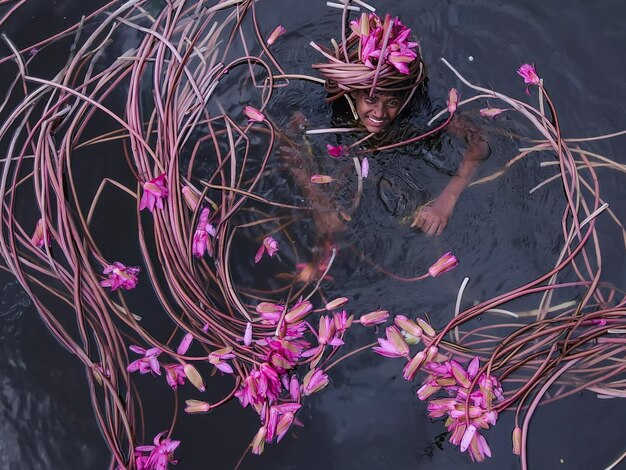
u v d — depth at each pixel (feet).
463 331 7.23
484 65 8.73
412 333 6.90
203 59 8.52
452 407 6.64
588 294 7.18
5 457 6.88
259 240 7.57
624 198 7.98
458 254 7.48
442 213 7.52
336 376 7.04
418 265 7.43
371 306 7.30
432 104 8.26
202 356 7.18
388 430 6.82
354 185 7.68
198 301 7.30
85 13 9.37
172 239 7.38
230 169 8.07
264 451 6.79
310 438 6.83
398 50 7.32
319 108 8.23
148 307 7.41
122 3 9.39
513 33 8.96
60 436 6.96
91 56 8.96
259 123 8.22
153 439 6.82
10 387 7.14
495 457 6.70
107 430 6.84
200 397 7.02
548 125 8.03
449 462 6.68
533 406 6.66
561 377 7.04
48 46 9.07
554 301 7.36
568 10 9.14
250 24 9.06
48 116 8.26
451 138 7.97
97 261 7.69
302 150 7.96
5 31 9.20
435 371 6.79
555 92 8.61
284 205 7.67
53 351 7.30
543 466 6.66
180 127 8.25
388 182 7.68
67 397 7.11
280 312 7.00
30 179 8.13
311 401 6.95
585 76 8.73
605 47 8.93
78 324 7.38
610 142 8.34
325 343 6.85
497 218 7.63
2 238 7.62
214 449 6.81
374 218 7.55
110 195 7.98
